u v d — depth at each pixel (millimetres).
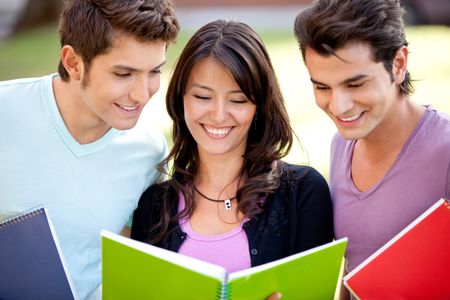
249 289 2832
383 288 3027
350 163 3592
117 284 3082
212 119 3484
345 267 3746
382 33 2975
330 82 3068
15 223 3174
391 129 3291
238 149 3689
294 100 11867
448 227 2957
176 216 3662
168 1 3395
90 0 3316
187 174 3760
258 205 3598
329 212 3615
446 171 3129
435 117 3270
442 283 3006
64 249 3725
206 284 2732
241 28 3467
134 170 3859
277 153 3701
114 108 3439
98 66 3340
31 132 3654
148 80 3393
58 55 16281
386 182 3330
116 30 3234
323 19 2992
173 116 3719
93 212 3732
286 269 2908
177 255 2850
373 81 3041
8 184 3635
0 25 22031
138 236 3803
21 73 14188
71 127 3666
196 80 3449
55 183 3662
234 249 3537
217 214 3668
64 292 3199
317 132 9812
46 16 22141
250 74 3414
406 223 3264
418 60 13906
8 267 3195
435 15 19766
